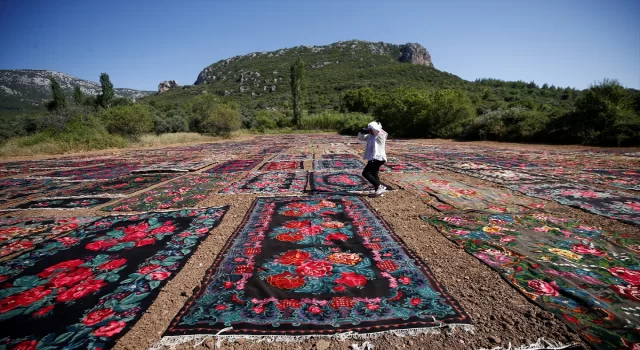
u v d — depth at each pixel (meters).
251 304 2.76
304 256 3.74
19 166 13.71
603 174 8.70
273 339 2.36
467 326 2.47
